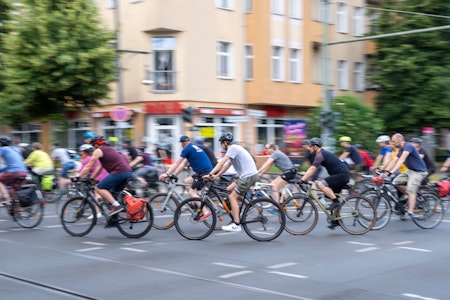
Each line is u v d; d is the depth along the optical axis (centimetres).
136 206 1201
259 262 962
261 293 756
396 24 3659
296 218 1278
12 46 2523
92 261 975
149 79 3036
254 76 3303
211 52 3134
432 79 3503
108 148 1212
